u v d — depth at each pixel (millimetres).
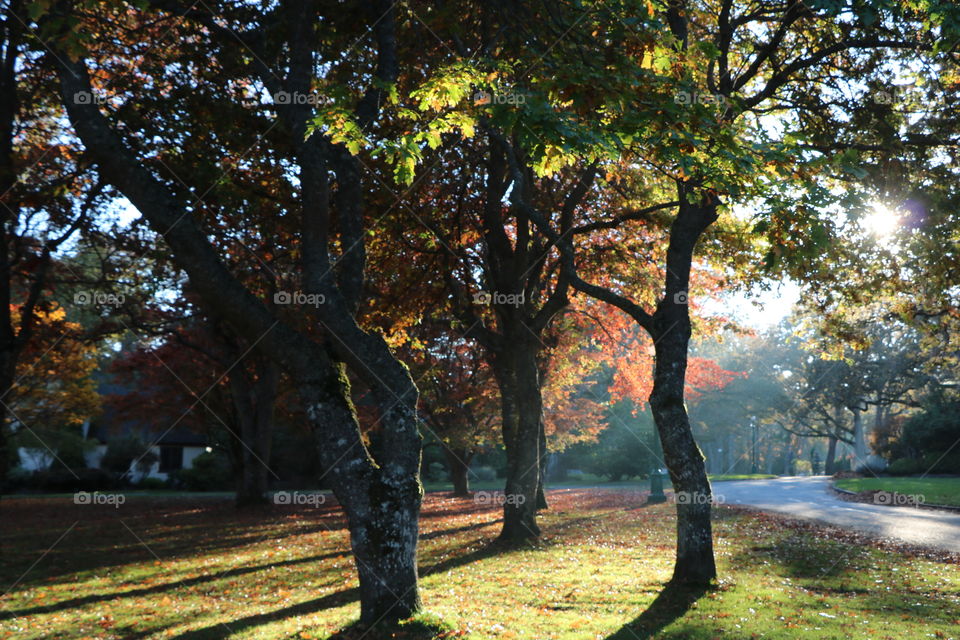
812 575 11914
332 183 14906
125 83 14367
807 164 7816
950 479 43188
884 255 16391
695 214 11477
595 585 10969
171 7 9781
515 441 17453
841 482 44625
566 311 24828
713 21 14859
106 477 49312
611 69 7941
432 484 58062
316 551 16344
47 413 36219
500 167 17609
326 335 8562
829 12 8727
